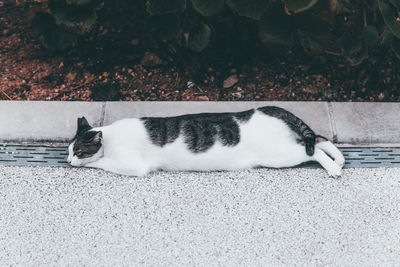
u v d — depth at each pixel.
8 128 1.78
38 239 1.61
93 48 1.95
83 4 1.77
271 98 1.85
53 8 1.81
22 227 1.63
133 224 1.63
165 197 1.67
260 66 1.91
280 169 1.72
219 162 1.69
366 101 1.84
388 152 1.75
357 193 1.67
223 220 1.63
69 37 1.87
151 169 1.70
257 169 1.72
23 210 1.65
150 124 1.70
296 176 1.70
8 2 2.06
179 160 1.69
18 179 1.70
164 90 1.87
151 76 1.90
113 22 2.00
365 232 1.61
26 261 1.58
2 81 1.88
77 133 1.70
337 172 1.69
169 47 1.93
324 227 1.62
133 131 1.69
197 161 1.69
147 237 1.61
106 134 1.70
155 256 1.58
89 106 1.81
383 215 1.64
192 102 1.82
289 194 1.67
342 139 1.76
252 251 1.58
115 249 1.59
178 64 1.92
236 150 1.69
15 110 1.81
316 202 1.66
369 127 1.77
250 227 1.62
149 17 1.77
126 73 1.91
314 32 1.74
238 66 1.91
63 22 1.79
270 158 1.69
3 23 2.02
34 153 1.75
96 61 1.93
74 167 1.72
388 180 1.69
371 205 1.65
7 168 1.72
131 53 1.94
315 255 1.58
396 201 1.66
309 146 1.68
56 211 1.65
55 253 1.59
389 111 1.80
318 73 1.90
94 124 1.79
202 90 1.87
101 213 1.64
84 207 1.66
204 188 1.68
